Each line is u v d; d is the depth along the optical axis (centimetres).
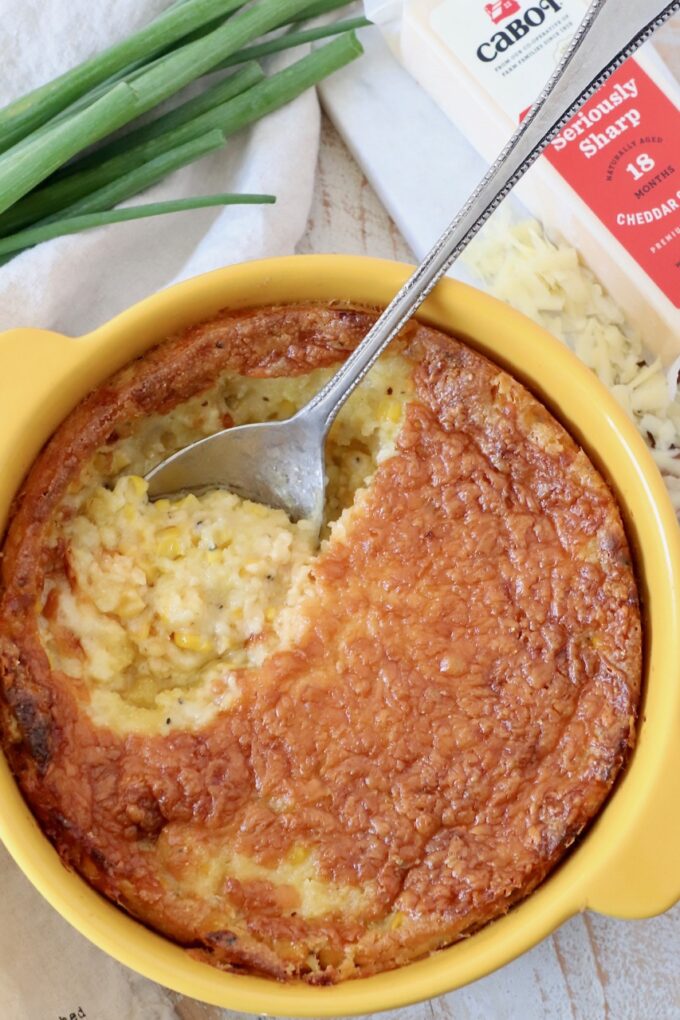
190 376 60
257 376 61
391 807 58
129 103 64
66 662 58
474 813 58
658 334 68
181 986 55
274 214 68
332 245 71
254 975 57
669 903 56
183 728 59
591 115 67
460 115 69
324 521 62
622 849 57
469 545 60
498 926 57
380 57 71
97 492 61
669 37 70
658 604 59
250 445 61
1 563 59
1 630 57
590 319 68
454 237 59
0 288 66
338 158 71
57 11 68
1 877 64
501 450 61
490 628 60
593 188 67
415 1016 64
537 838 58
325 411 60
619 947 65
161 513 61
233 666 59
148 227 69
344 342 61
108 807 57
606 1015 65
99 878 57
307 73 68
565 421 62
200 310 61
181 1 67
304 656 59
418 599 60
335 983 57
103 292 69
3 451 58
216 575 60
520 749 59
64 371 59
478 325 61
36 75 68
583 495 60
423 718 59
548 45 67
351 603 60
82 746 58
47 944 63
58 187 67
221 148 69
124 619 59
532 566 60
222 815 58
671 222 66
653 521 59
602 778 58
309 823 58
